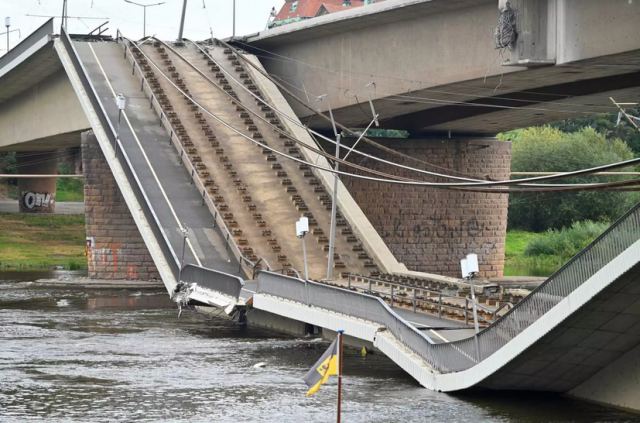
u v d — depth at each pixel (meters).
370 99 99.56
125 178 100.31
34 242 153.75
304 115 116.25
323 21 107.25
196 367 66.38
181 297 86.88
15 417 53.59
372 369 64.81
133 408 55.44
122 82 116.06
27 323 85.56
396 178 73.81
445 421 51.41
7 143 155.75
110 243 118.06
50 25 119.62
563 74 86.44
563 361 53.81
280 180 102.69
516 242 162.12
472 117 115.75
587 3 77.25
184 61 114.38
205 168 102.38
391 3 97.25
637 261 46.44
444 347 57.41
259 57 122.25
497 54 89.00
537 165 167.88
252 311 85.44
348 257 93.69
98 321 86.75
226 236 93.69
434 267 129.88
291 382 61.47
